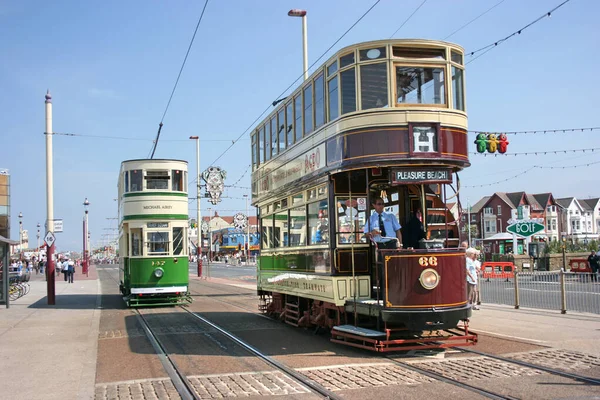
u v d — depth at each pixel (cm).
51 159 2256
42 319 1667
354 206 1110
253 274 5125
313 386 767
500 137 1912
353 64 1023
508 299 1762
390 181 984
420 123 983
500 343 1062
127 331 1390
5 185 4034
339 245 1085
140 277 2014
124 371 911
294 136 1330
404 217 1115
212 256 10862
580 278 1789
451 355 967
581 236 8094
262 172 1636
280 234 1462
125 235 2166
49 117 2272
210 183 3416
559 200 8612
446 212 1049
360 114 1000
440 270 931
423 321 916
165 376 869
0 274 2116
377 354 996
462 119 1019
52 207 2236
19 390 791
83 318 1694
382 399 699
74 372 907
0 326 1498
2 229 3994
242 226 5875
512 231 1989
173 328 1430
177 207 2072
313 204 1202
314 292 1184
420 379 796
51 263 2192
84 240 6191
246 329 1384
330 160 1081
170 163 2078
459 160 1000
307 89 1236
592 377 785
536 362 891
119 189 2397
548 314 1470
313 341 1173
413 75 1004
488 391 719
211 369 909
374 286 1092
